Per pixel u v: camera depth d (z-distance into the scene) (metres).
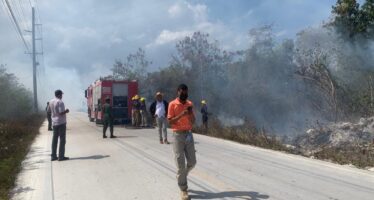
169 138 18.92
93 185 9.14
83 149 15.41
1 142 15.77
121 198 7.99
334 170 10.38
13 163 11.66
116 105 27.81
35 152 14.95
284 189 8.36
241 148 15.00
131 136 20.27
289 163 11.50
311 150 14.95
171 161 12.08
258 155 13.13
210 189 8.47
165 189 8.59
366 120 18.56
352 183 8.84
